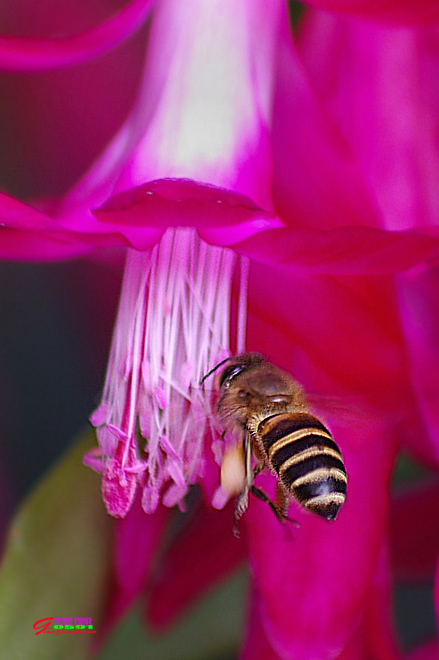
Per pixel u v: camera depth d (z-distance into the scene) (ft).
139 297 0.63
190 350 0.63
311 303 0.64
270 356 0.64
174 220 0.59
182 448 0.63
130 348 0.63
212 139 0.62
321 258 0.59
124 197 0.59
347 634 0.64
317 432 0.64
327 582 0.64
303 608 0.64
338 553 0.64
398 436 0.65
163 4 0.64
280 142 0.64
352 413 0.65
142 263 0.63
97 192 0.63
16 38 0.63
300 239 0.59
